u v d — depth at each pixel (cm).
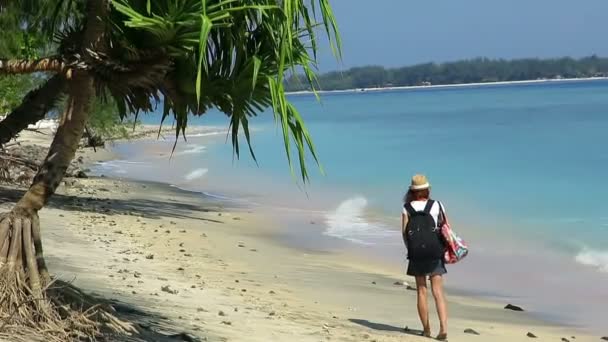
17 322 522
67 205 1939
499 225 2078
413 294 1242
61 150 551
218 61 532
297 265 1445
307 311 1041
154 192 2636
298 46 504
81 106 543
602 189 2684
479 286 1377
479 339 977
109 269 1131
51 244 1304
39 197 549
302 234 1858
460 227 2066
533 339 998
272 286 1216
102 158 4169
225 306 982
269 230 1897
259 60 472
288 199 2591
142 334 652
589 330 1075
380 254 1625
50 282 555
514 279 1436
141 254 1358
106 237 1496
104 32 519
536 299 1275
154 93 541
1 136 598
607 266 1543
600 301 1262
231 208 2319
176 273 1209
